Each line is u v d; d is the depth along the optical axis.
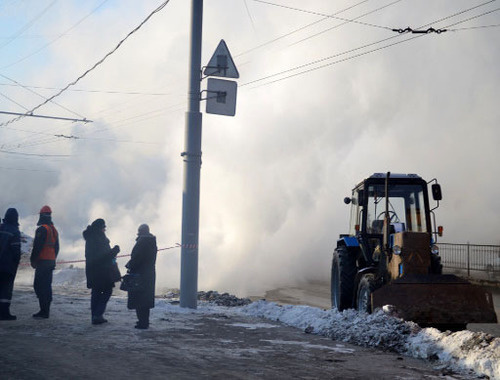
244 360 6.71
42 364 6.04
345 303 11.67
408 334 8.01
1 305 9.14
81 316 9.96
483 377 6.22
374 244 11.58
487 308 8.95
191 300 12.15
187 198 12.31
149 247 8.76
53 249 9.65
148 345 7.39
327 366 6.57
